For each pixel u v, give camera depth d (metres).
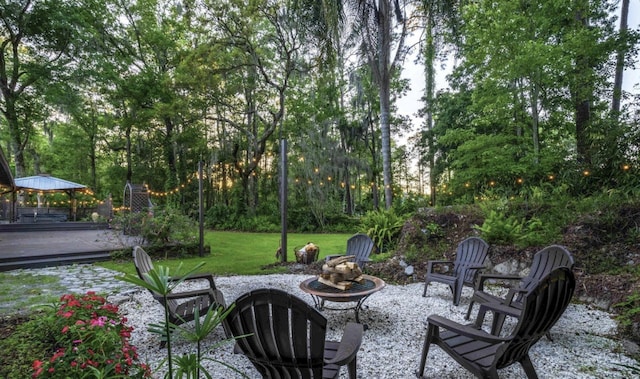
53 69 13.30
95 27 15.30
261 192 18.03
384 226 6.73
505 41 6.94
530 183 7.20
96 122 19.92
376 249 6.61
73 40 13.23
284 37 13.86
